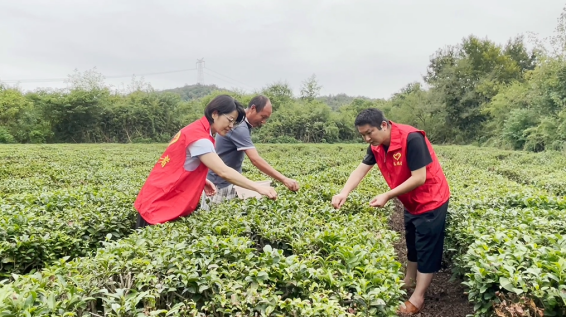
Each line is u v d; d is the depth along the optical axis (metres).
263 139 42.09
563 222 4.99
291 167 14.40
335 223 4.84
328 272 3.30
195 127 4.76
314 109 44.00
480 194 7.06
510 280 3.38
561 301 3.20
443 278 5.67
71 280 3.15
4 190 8.86
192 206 4.98
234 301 2.96
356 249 3.73
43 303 2.80
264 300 2.95
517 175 13.91
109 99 44.66
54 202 6.32
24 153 21.98
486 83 38.47
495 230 4.73
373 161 5.06
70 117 41.03
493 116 36.47
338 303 3.08
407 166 4.48
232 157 5.89
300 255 3.95
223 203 5.59
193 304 2.96
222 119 4.71
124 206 6.05
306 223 4.71
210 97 46.41
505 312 3.35
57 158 18.95
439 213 4.54
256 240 4.60
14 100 41.47
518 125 29.12
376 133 4.39
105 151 25.47
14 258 4.48
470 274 3.87
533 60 43.16
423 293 4.66
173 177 4.79
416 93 44.69
